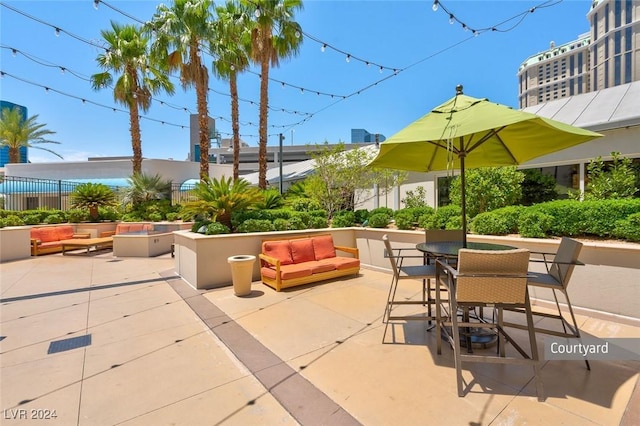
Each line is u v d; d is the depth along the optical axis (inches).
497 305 112.7
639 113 239.6
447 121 121.9
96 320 168.9
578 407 90.0
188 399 98.2
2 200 512.7
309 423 86.3
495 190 252.7
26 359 125.0
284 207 367.2
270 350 130.9
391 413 89.5
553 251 183.2
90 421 87.9
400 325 157.5
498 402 93.4
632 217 166.9
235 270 210.2
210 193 293.0
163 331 153.5
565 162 292.8
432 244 163.3
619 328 146.5
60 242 408.2
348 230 313.4
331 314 173.9
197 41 462.0
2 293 223.6
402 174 387.5
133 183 569.3
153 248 405.1
